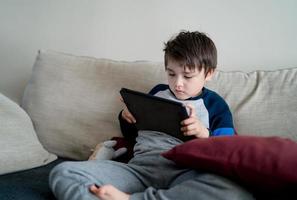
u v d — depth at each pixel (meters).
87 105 1.17
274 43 1.24
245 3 1.25
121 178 0.82
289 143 0.67
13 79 1.61
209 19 1.30
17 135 1.02
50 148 1.17
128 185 0.82
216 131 0.97
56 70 1.23
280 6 1.21
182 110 0.80
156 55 1.41
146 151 0.93
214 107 1.03
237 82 1.11
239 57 1.29
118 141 1.09
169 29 1.37
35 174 0.98
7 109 1.06
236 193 0.64
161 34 1.38
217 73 1.15
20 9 1.57
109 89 1.17
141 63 1.21
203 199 0.65
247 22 1.26
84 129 1.16
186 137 0.90
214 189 0.65
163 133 0.95
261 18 1.24
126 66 1.20
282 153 0.62
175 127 0.89
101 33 1.47
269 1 1.22
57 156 1.18
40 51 1.28
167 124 0.90
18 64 1.61
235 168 0.64
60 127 1.17
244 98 1.07
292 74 1.07
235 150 0.66
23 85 1.61
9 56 1.61
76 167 0.79
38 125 1.18
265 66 1.27
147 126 0.98
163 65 1.18
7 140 0.97
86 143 1.15
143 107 0.90
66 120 1.17
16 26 1.59
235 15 1.27
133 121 1.03
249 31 1.26
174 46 0.98
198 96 1.04
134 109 0.96
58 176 0.78
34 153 1.04
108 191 0.70
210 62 1.01
